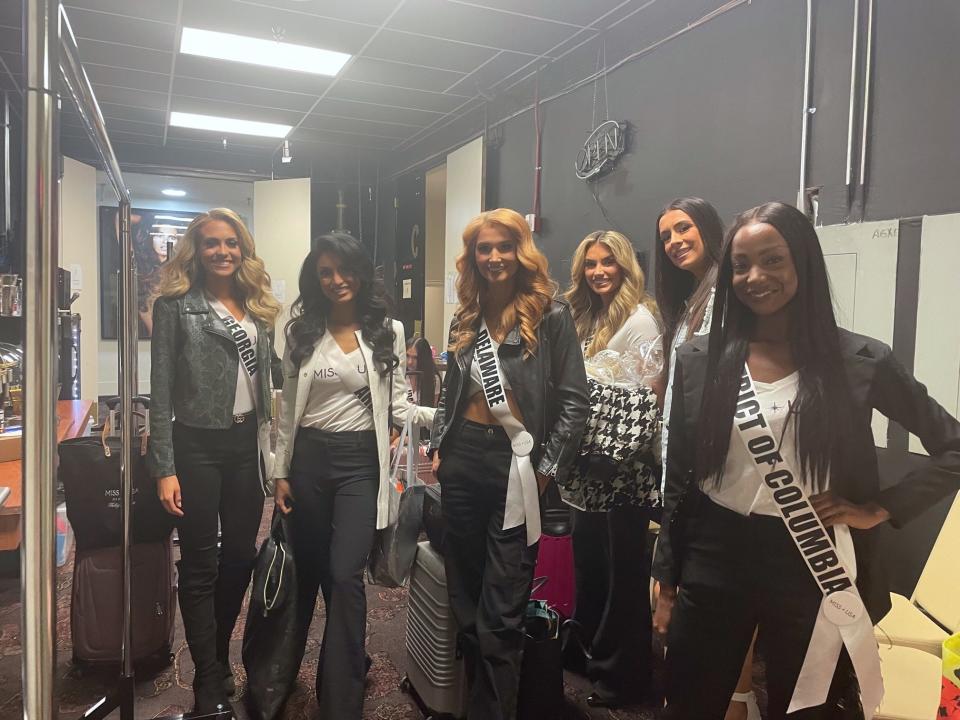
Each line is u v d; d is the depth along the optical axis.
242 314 2.14
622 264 2.46
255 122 6.38
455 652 2.04
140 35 4.32
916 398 1.22
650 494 2.06
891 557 2.40
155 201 8.77
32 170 1.01
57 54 1.04
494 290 1.89
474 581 1.95
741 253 1.22
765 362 1.26
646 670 2.19
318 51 4.56
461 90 5.29
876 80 2.45
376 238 8.02
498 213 1.83
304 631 2.12
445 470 1.93
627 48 3.85
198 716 1.98
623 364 2.13
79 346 5.59
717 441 1.24
